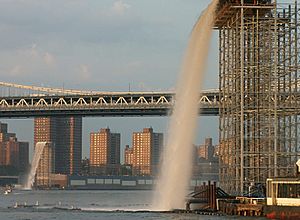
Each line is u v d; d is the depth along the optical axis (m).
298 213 173.25
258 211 187.12
